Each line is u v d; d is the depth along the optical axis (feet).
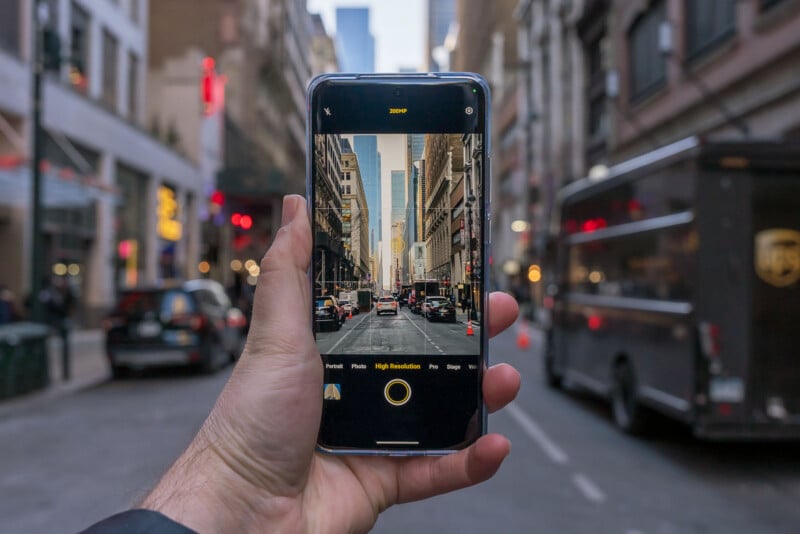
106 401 37.24
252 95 60.80
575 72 109.70
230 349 51.96
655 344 27.04
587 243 37.58
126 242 93.86
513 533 16.99
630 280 30.45
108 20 87.61
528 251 135.23
